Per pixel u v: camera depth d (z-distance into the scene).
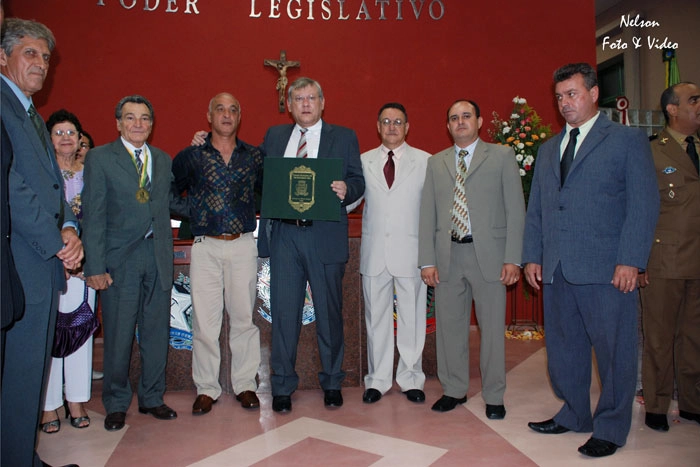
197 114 5.69
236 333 3.33
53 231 2.11
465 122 3.09
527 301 5.23
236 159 3.19
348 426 2.93
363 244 3.39
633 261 2.43
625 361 2.54
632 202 2.47
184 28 5.67
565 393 2.79
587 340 2.77
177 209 3.23
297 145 3.25
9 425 2.12
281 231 3.19
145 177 3.03
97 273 2.85
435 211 3.24
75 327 2.92
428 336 3.87
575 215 2.58
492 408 3.05
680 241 2.85
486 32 5.96
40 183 2.21
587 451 2.51
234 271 3.23
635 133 2.53
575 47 6.03
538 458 2.50
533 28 5.98
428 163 3.29
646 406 2.92
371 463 2.46
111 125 5.54
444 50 5.93
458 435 2.79
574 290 2.64
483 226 3.05
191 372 3.63
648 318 2.93
